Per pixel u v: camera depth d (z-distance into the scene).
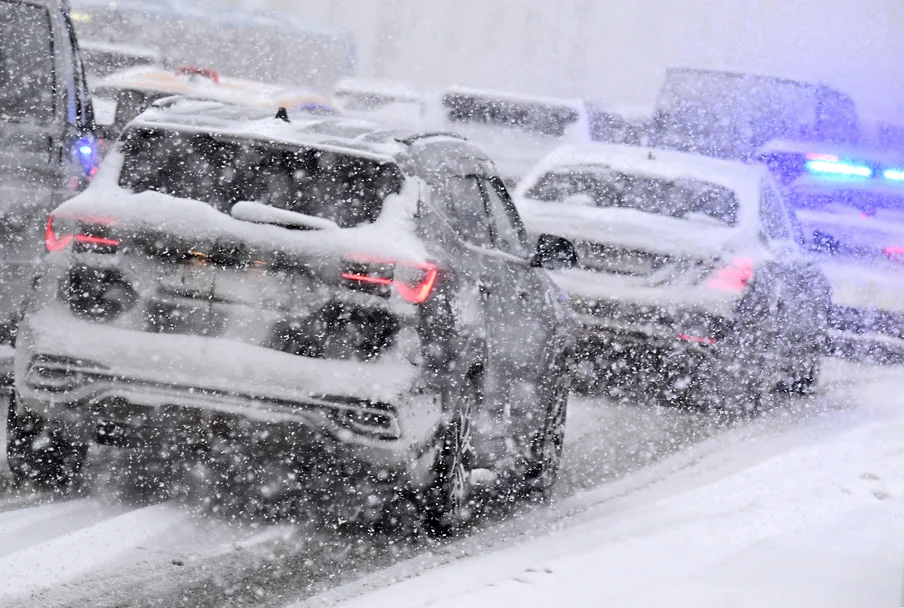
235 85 40.12
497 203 18.33
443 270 15.25
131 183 15.50
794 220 30.33
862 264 33.81
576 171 27.27
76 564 13.23
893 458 21.00
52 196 20.39
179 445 14.74
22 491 15.55
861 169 34.56
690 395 26.83
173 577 13.23
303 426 14.46
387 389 14.56
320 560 14.37
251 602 12.78
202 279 14.78
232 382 14.46
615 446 22.72
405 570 14.31
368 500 15.54
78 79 21.89
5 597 12.17
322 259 14.72
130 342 14.67
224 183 15.41
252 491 16.55
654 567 13.91
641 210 26.86
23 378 14.84
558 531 16.67
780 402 28.44
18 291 20.00
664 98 53.88
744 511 16.73
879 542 14.91
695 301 25.36
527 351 18.05
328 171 15.41
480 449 16.97
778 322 26.62
